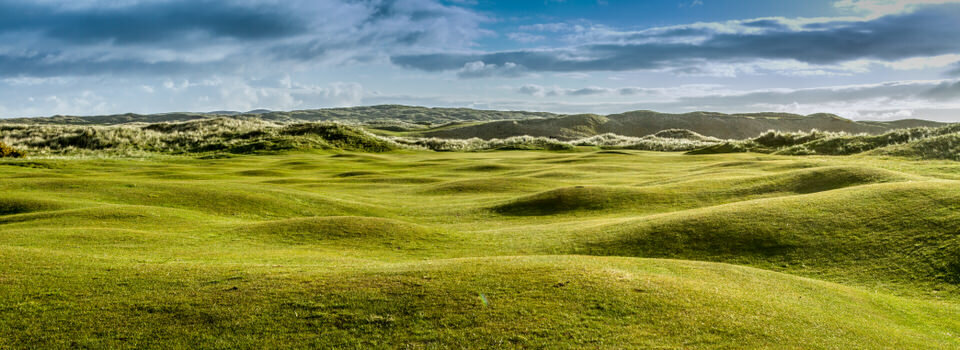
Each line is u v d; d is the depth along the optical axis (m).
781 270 21.45
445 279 15.12
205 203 38.00
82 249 21.31
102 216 30.34
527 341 11.67
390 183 56.22
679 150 107.00
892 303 16.88
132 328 12.39
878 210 25.50
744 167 56.47
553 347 11.43
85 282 15.25
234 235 26.62
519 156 91.44
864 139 70.56
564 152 106.06
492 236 28.50
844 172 38.78
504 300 13.65
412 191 50.25
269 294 14.20
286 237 26.45
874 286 19.23
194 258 20.70
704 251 23.73
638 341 11.70
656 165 66.81
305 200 41.31
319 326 12.46
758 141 85.75
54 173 59.22
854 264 21.09
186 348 11.59
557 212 36.00
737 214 27.17
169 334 12.15
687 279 16.53
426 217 37.19
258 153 100.06
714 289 15.37
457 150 117.38
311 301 13.71
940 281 18.78
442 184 52.62
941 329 14.65
